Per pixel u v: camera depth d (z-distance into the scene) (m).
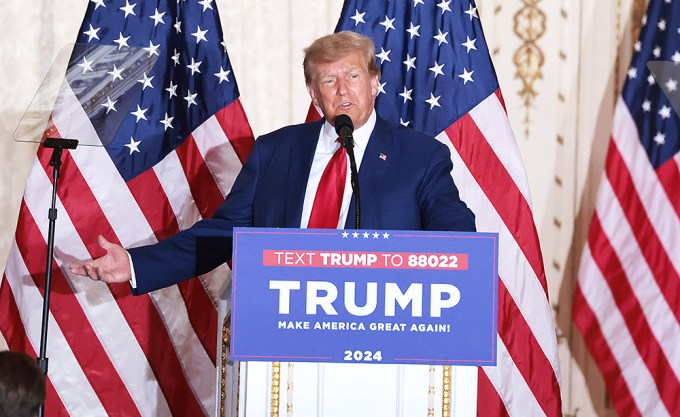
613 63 16.75
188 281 14.67
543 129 16.80
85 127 13.35
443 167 10.66
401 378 8.46
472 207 14.30
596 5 16.77
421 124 14.50
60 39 16.25
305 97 16.69
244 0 16.59
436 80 14.58
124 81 13.48
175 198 14.52
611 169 15.65
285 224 10.49
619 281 15.57
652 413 15.45
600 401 16.86
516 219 14.30
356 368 8.47
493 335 8.12
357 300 8.12
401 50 14.73
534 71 16.81
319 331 8.12
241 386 8.51
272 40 16.66
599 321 15.63
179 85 14.70
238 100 14.78
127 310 14.42
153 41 14.69
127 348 14.40
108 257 10.49
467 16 14.77
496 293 8.12
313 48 10.83
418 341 8.12
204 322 14.66
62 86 13.40
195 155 14.63
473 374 8.53
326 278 8.12
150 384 14.46
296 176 10.71
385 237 8.12
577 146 16.78
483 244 8.12
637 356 15.49
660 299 15.42
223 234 11.11
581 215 16.80
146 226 14.37
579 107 16.78
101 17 14.61
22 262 14.02
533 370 14.17
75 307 14.17
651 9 15.66
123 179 14.37
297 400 8.46
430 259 8.12
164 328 14.54
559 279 16.80
